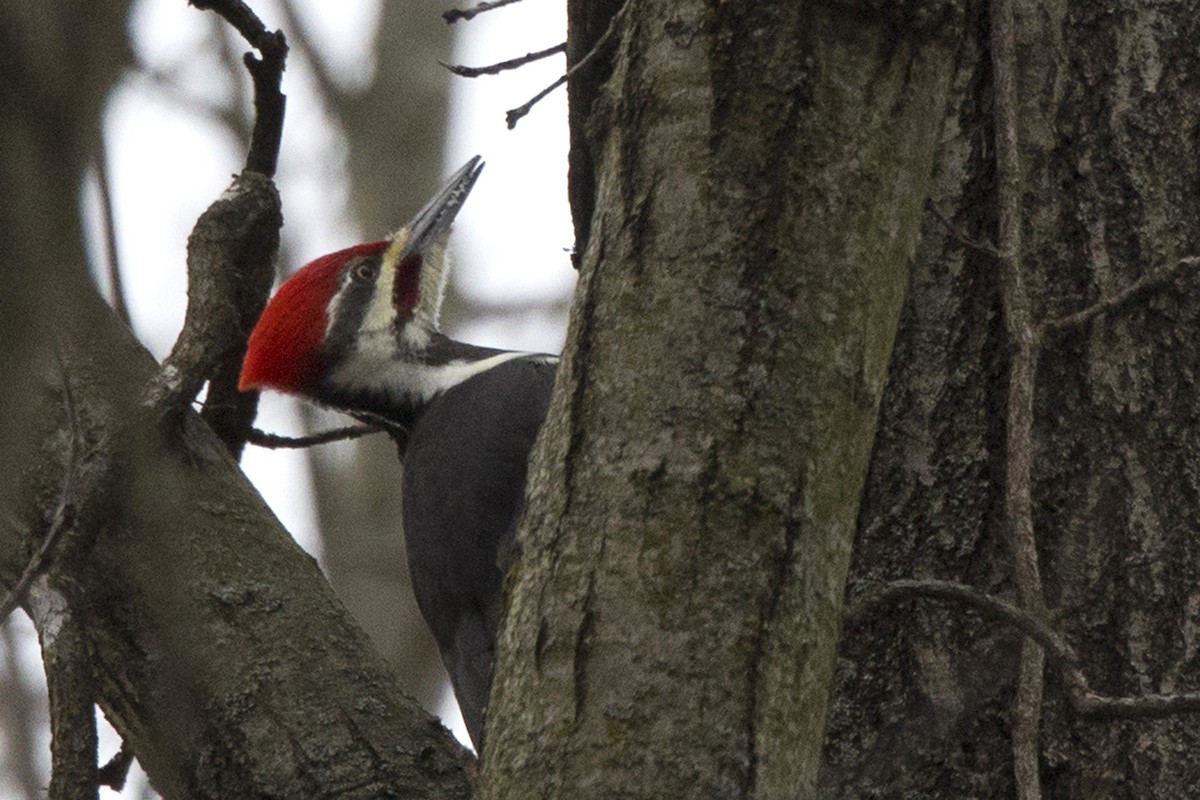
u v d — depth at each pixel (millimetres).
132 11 3879
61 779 7090
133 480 7633
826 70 5867
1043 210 7926
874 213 5879
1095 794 7375
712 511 5738
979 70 7938
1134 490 7703
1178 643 7605
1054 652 6105
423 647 18312
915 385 7871
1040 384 7793
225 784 7941
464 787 8055
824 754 7629
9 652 11117
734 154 5887
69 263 3857
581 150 8945
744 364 5801
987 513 7730
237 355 9672
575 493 5898
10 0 3740
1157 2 8086
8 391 3871
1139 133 7977
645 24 6125
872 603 6309
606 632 5719
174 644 7906
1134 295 7680
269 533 8453
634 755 5602
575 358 6023
